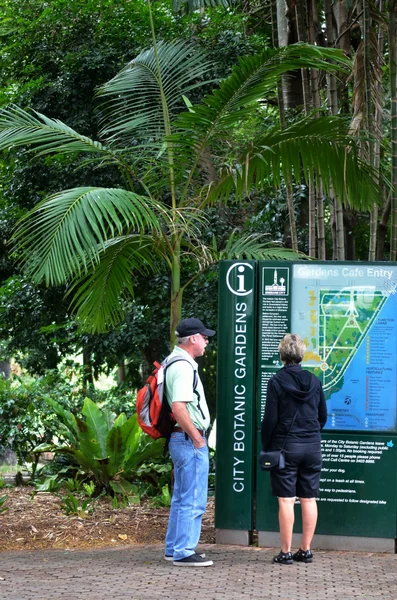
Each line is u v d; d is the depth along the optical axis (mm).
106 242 7570
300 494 6102
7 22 12828
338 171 7789
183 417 5777
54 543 6883
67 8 12586
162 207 7215
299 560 6168
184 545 5984
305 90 9789
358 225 14797
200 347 5992
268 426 6000
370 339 6688
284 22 10359
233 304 6836
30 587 5387
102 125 12492
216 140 8039
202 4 8062
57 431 9977
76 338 13336
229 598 5086
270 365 6789
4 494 9117
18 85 13156
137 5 12562
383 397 6660
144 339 12680
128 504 8391
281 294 6797
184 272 12406
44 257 6250
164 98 8188
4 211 13680
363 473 6633
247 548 6664
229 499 6797
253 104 7492
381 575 5758
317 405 6129
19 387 11352
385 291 6691
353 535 6621
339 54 7215
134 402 11891
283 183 11812
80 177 12297
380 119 9391
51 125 7676
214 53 12203
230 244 7973
